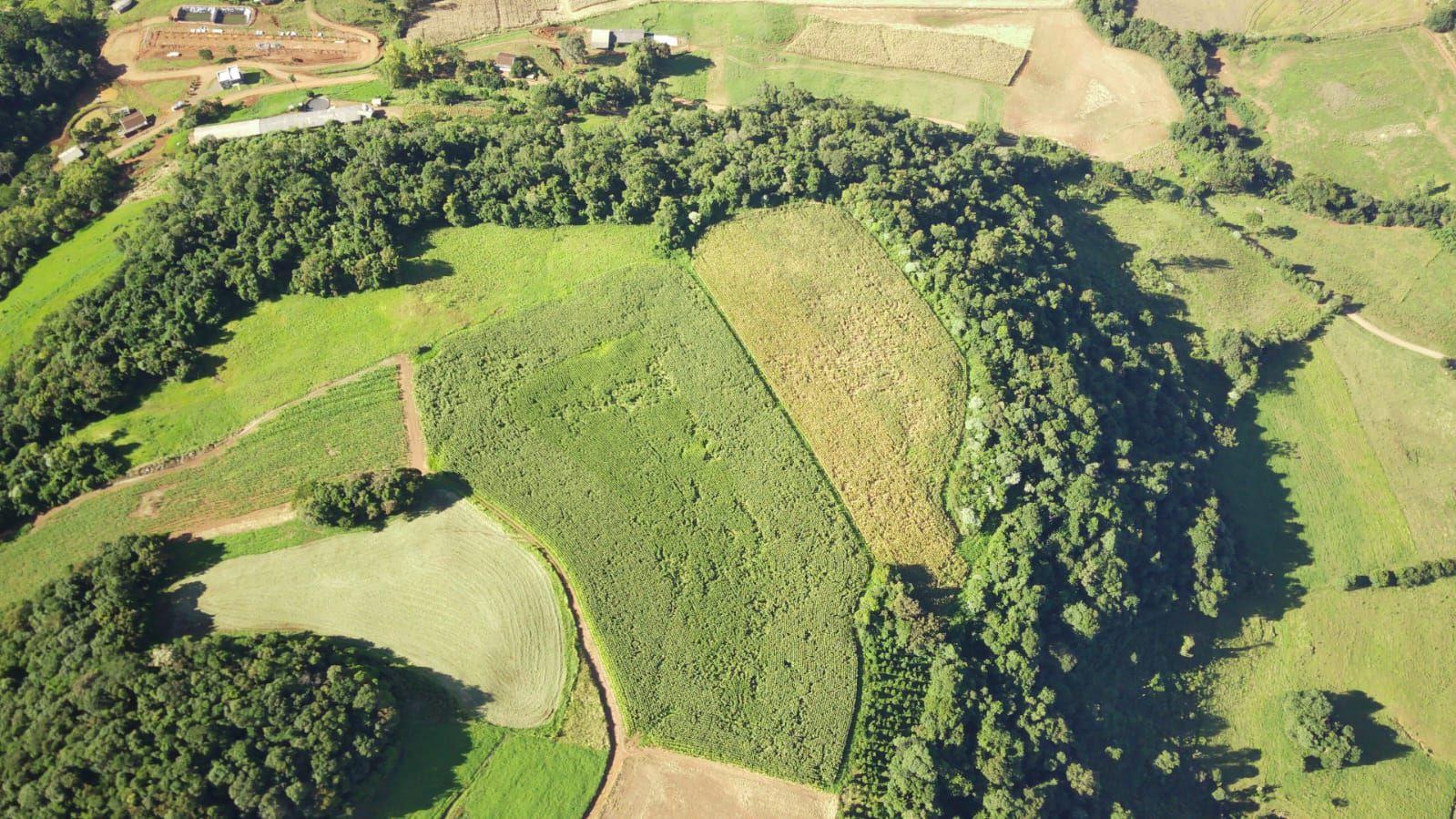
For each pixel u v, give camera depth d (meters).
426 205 109.38
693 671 86.56
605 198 113.06
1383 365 131.00
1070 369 105.31
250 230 104.56
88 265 107.75
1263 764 105.62
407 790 79.38
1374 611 114.44
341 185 109.19
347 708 77.75
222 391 98.00
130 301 99.62
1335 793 104.75
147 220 107.44
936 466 99.12
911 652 89.88
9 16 130.00
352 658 83.19
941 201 120.75
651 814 81.69
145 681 75.62
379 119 124.69
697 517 94.00
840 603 90.88
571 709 84.06
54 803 69.56
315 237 106.31
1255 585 112.62
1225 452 122.00
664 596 89.69
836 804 83.06
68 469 90.44
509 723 83.12
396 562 89.50
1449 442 125.50
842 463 98.69
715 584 90.81
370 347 101.75
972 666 90.69
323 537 90.12
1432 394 129.00
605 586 89.50
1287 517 119.38
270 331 102.25
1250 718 107.75
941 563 95.12
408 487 90.38
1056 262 124.44
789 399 102.31
